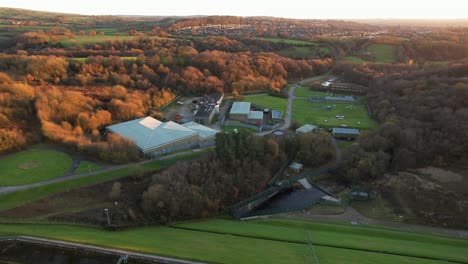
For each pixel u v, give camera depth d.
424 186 79.12
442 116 95.62
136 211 66.38
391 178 83.50
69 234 53.66
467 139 87.88
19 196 65.75
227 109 132.38
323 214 71.94
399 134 92.94
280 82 168.75
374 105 130.00
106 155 80.25
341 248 55.56
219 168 78.06
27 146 86.44
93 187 71.69
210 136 97.50
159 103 126.62
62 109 98.00
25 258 46.12
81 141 85.38
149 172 78.19
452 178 81.31
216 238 57.28
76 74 130.25
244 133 87.38
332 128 113.56
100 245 49.19
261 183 81.12
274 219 69.75
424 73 136.62
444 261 52.38
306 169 91.31
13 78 113.62
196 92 148.12
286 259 49.19
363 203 75.62
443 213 69.81
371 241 59.00
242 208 74.31
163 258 46.44
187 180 73.25
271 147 87.81
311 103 144.25
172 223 65.62
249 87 156.62
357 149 90.25
